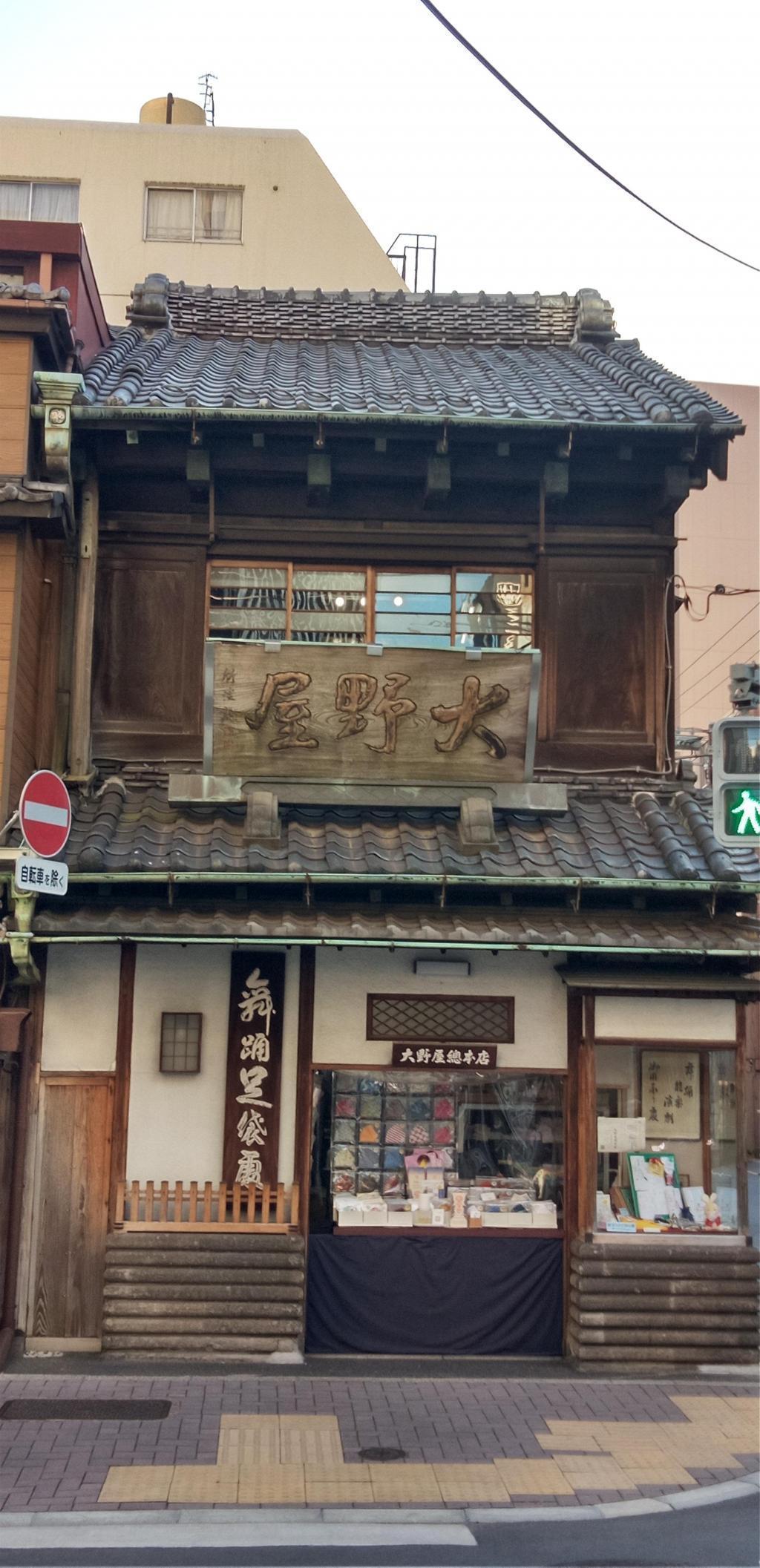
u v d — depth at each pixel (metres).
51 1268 12.17
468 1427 10.25
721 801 8.81
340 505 13.84
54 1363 11.62
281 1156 12.34
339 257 26.27
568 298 17.47
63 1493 8.63
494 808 12.90
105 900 12.19
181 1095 12.33
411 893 12.51
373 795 12.82
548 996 12.78
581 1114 12.44
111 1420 10.11
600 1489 9.01
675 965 12.79
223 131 26.53
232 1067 12.37
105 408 12.55
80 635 13.45
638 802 13.45
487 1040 12.65
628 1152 12.52
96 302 15.83
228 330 16.95
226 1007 12.46
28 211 26.17
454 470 13.44
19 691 12.15
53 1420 10.07
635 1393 11.30
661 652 13.95
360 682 12.48
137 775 13.38
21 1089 12.05
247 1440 9.76
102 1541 8.02
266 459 13.32
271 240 26.25
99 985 12.43
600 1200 12.42
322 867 12.04
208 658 12.32
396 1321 12.32
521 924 12.21
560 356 16.69
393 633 13.83
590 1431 10.21
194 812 12.88
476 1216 12.49
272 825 12.24
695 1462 9.57
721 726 8.85
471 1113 12.77
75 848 11.99
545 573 13.95
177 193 26.36
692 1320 12.05
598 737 13.84
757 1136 32.41
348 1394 11.02
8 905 11.85
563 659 13.90
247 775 12.69
